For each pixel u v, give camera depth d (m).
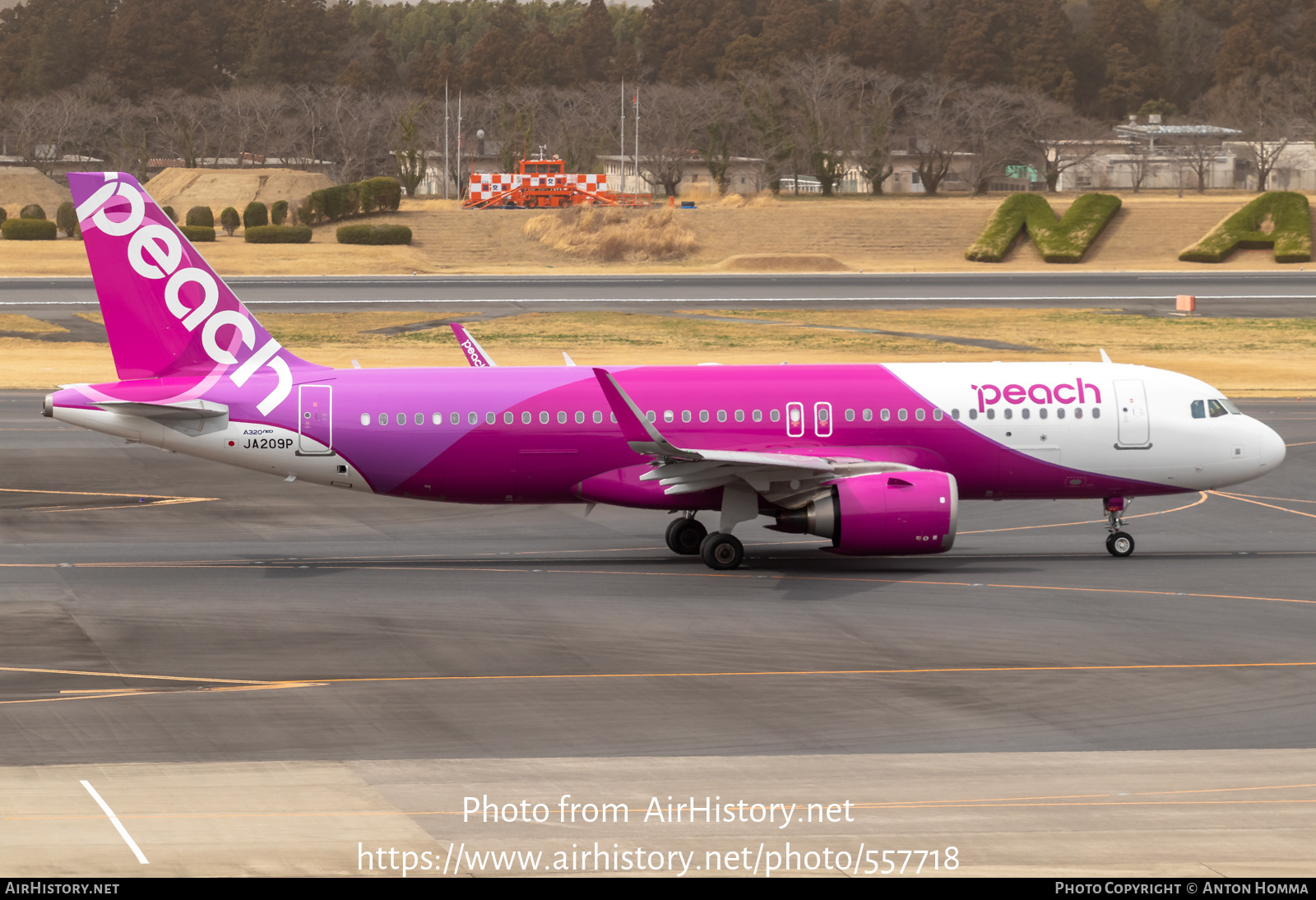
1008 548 154.25
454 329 174.38
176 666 103.00
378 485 145.12
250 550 151.62
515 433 143.25
